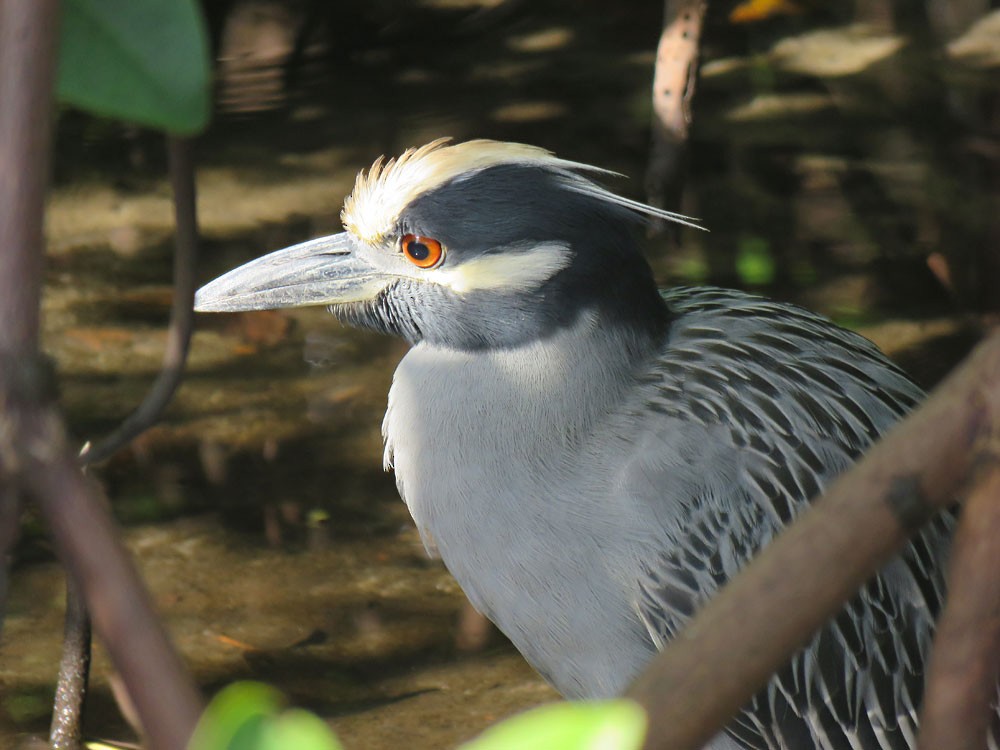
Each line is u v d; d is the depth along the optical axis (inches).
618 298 271.6
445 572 374.3
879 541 50.2
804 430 276.4
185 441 424.2
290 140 617.3
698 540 267.9
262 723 40.6
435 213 268.4
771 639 48.5
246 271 288.8
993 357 52.0
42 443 43.9
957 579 53.9
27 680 328.5
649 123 625.0
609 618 273.0
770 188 571.8
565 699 293.4
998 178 565.0
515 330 271.0
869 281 508.1
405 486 288.5
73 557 43.7
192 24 49.1
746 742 278.2
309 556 377.1
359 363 467.8
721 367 280.8
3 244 43.8
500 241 266.1
